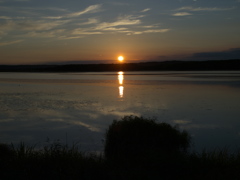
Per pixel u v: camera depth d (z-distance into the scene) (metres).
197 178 5.94
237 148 9.12
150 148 8.02
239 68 122.56
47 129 12.01
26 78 60.47
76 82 44.31
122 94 25.50
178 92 27.14
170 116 14.68
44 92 27.72
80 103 19.52
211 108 17.22
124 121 10.08
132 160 7.04
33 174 5.94
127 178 5.91
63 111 16.31
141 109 16.88
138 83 40.66
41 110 16.72
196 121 13.47
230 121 13.45
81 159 6.68
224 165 6.53
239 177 5.86
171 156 6.97
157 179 5.95
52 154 6.82
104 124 12.82
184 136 9.68
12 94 25.88
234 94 25.08
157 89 30.62
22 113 15.77
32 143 9.95
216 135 10.86
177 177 6.11
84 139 10.36
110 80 49.12
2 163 6.41
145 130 9.41
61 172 6.01
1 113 15.80
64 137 10.70
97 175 5.97
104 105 18.52
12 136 10.96
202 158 6.90
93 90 29.78
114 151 8.71
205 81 43.50
